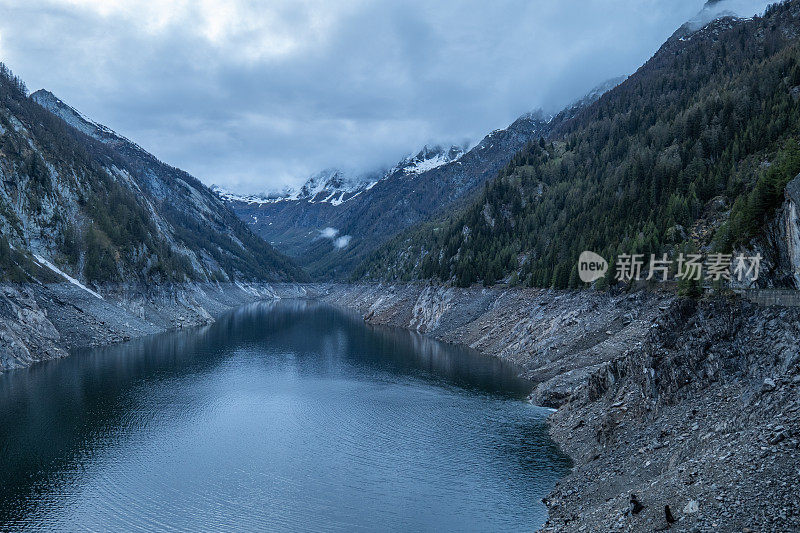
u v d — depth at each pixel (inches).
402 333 6023.6
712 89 6294.3
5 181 5472.4
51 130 7613.2
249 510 1604.3
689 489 1149.1
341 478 1843.0
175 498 1688.0
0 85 7367.1
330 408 2760.8
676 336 1812.3
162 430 2381.9
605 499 1432.1
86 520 1535.4
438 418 2564.0
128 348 4623.5
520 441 2207.2
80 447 2139.5
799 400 1203.9
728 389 1503.4
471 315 5492.1
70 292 5142.7
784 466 1047.6
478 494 1697.8
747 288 1665.8
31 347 3897.6
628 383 2001.7
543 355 3587.6
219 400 2920.8
